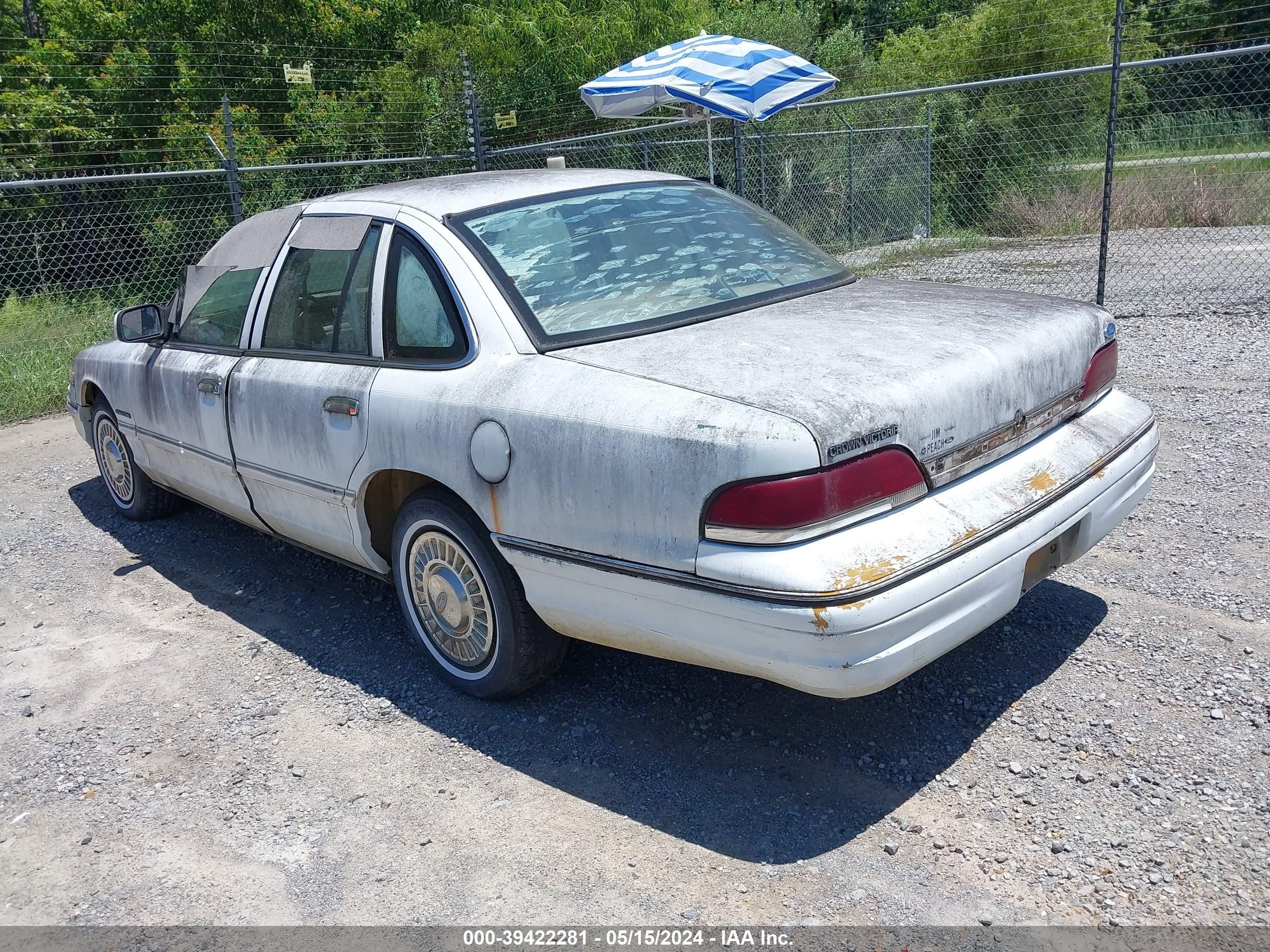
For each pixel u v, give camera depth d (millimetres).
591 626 2881
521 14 15891
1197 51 19984
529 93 15859
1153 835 2535
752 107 7836
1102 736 2949
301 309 3814
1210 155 15508
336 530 3717
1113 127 7965
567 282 3252
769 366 2682
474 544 3146
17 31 21062
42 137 14789
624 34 15469
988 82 8383
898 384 2555
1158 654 3346
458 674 3469
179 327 4586
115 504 5688
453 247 3299
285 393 3721
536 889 2539
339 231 3697
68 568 5004
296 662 3854
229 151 9906
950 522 2555
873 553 2402
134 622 4316
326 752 3234
